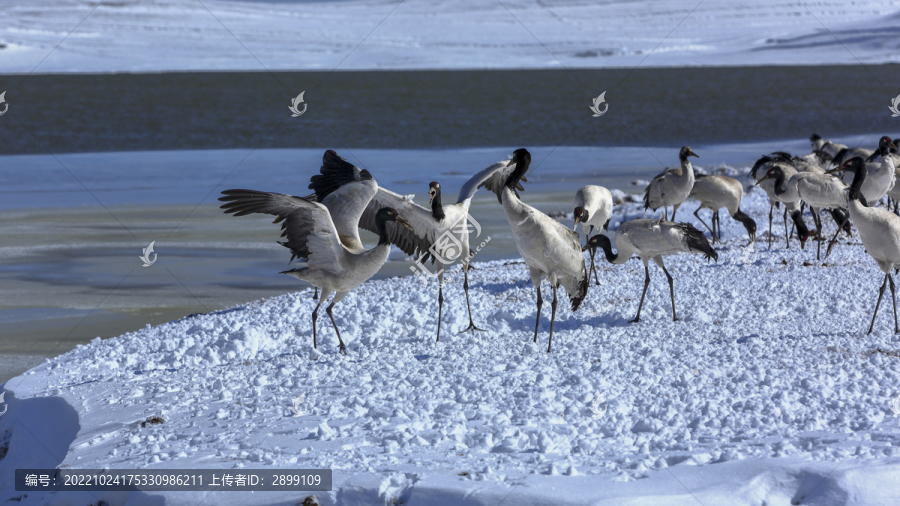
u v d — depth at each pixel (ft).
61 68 359.46
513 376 29.91
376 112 200.54
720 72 337.11
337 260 34.19
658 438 22.93
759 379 28.35
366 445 23.30
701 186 60.08
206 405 28.50
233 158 124.06
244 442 23.95
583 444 22.47
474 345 36.40
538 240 34.27
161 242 67.92
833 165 75.72
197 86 276.41
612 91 256.52
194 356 36.91
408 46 462.19
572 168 112.57
